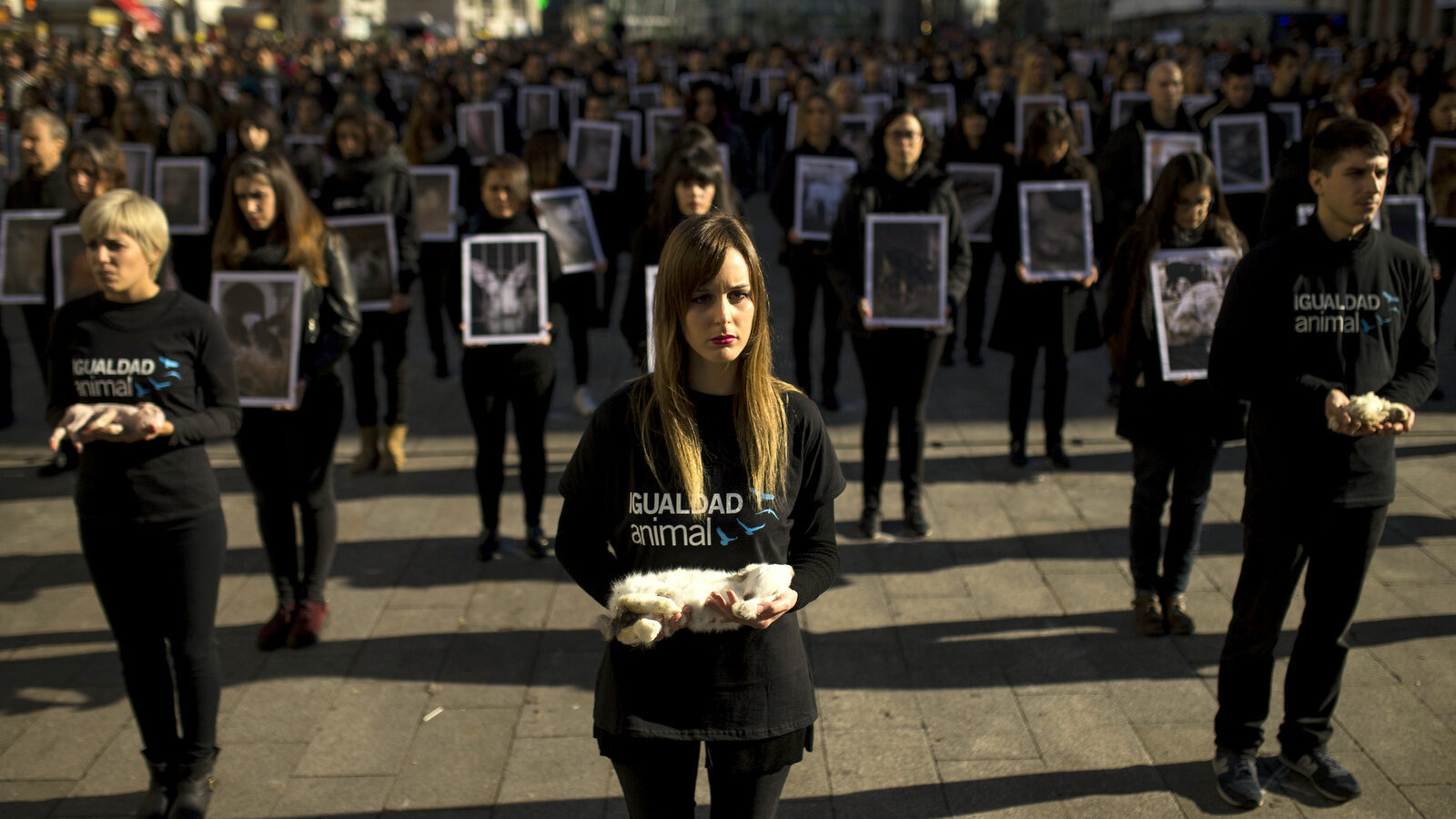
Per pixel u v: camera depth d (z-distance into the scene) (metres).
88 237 3.12
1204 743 3.64
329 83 12.70
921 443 5.18
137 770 3.63
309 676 4.16
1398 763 3.48
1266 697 3.38
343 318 4.33
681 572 2.20
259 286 4.11
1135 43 23.95
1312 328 3.10
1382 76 10.44
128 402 3.19
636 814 2.35
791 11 100.06
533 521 5.10
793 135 10.78
